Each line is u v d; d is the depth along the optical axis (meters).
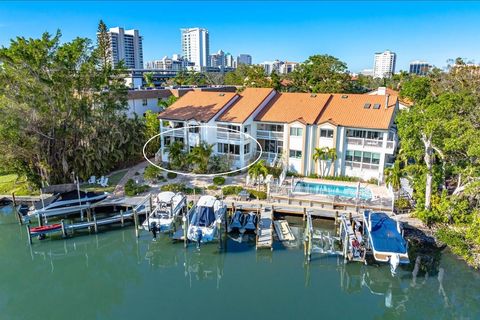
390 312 23.19
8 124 34.44
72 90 39.44
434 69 70.56
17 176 43.47
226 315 22.44
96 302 24.42
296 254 29.39
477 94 42.66
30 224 34.88
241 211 34.62
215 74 143.12
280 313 22.66
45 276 27.89
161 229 30.09
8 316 22.92
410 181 35.69
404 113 32.47
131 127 47.00
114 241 32.75
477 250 27.62
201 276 27.64
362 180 40.09
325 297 24.48
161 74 164.62
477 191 28.48
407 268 27.09
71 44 38.50
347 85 80.25
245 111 44.34
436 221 30.73
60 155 39.88
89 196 35.03
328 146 40.75
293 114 43.28
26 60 35.31
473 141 25.97
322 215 33.12
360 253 27.19
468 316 22.92
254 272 27.27
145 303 23.94
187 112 46.31
